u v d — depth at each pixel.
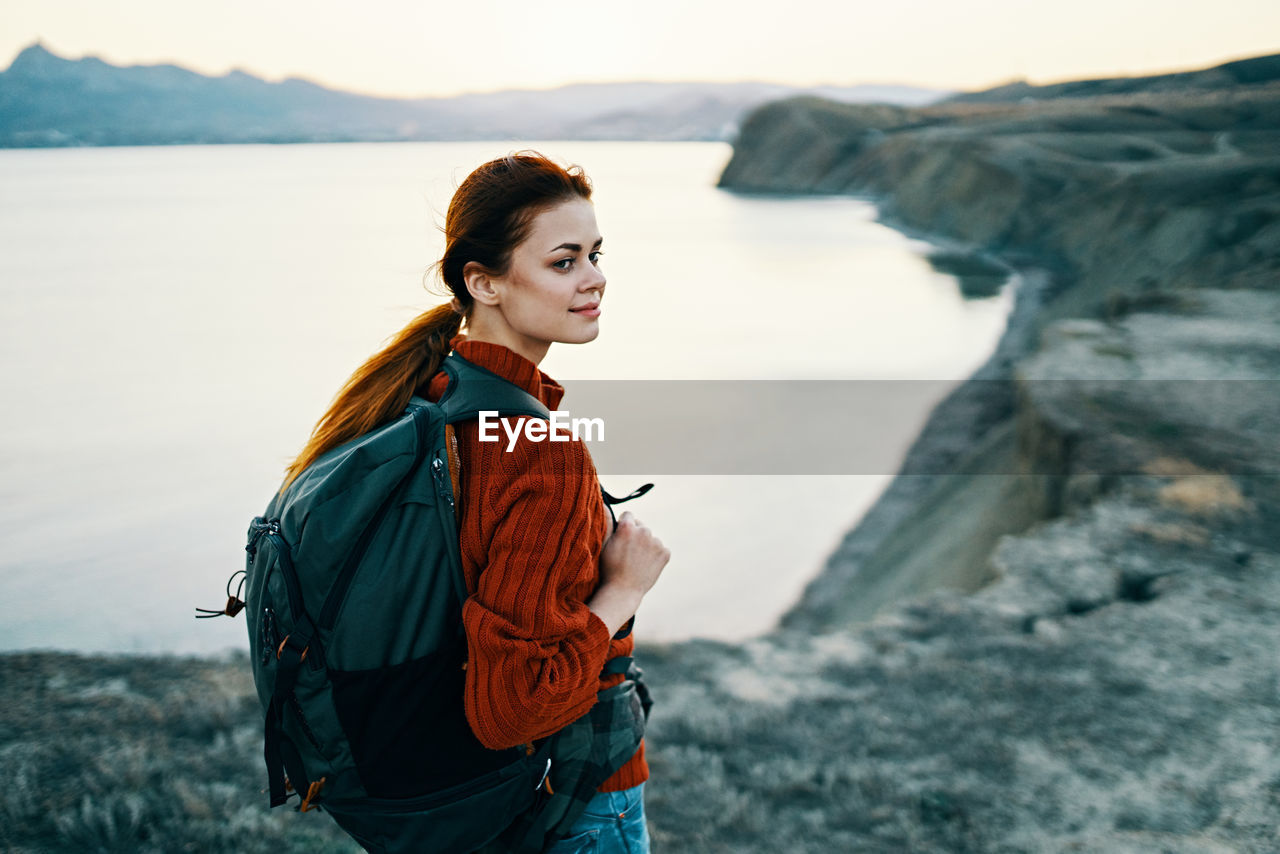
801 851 5.25
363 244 125.81
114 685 7.41
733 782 6.25
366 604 1.15
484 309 1.33
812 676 8.37
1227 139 125.06
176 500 33.06
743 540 26.97
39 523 30.56
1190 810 5.36
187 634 21.56
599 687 1.42
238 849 4.37
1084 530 11.77
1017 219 107.62
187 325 71.19
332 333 67.19
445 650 1.22
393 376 1.31
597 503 1.33
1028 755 6.39
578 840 1.42
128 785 5.12
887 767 6.39
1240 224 56.44
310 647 1.17
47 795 4.90
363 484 1.17
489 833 1.29
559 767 1.37
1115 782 5.88
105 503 32.72
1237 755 6.00
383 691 1.18
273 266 104.81
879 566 24.09
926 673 8.17
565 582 1.21
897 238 131.88
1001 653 8.41
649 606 22.98
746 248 124.75
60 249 122.81
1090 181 102.44
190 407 47.22
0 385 52.44
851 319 69.94
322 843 4.47
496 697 1.13
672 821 5.63
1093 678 7.62
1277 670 7.37
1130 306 32.12
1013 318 66.31
